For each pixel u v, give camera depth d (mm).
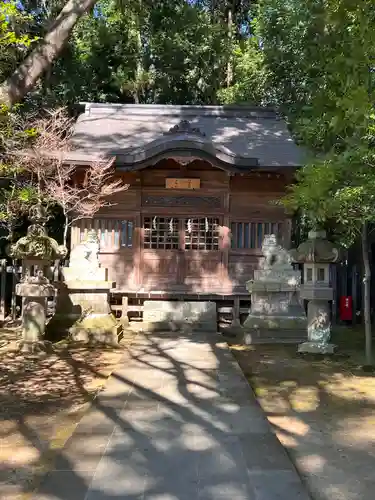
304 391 5977
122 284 11594
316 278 8227
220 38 18406
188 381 6059
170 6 17062
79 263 9516
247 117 14031
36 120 10781
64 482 3293
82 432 4250
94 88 17953
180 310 10555
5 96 4312
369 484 3555
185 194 11688
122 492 3152
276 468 3551
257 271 9633
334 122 4352
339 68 4258
